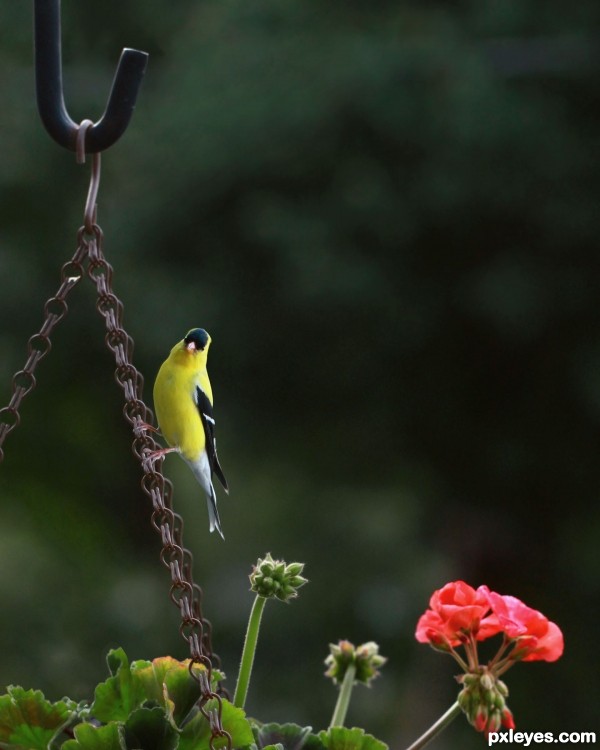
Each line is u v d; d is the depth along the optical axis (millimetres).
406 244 15367
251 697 16547
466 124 14828
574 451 16469
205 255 16391
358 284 15109
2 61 18281
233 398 16859
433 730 3186
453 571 17906
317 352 16203
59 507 20656
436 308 15516
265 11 16391
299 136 15391
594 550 17062
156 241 16609
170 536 3162
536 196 15078
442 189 14938
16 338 18234
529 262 15203
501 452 16641
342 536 19703
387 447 17547
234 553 19828
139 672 3174
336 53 15539
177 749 3072
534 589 17547
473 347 16156
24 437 20688
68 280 3352
